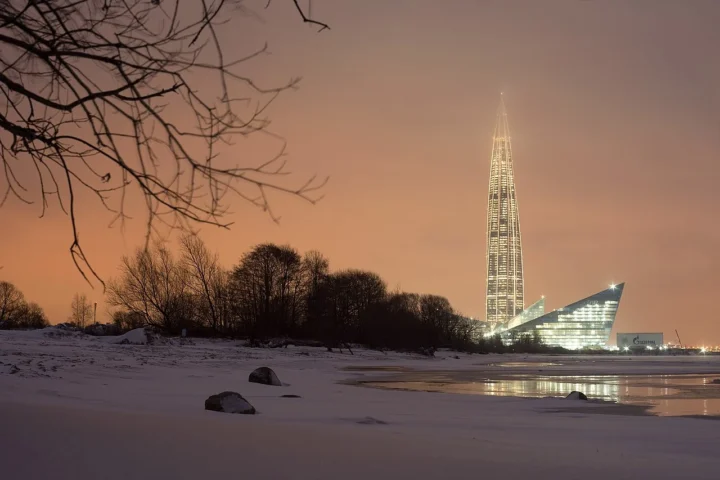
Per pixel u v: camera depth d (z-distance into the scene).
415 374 54.12
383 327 116.50
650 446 13.95
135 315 90.38
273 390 28.56
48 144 4.87
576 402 26.84
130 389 23.84
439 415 20.84
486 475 8.53
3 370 23.98
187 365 41.94
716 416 22.75
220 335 92.06
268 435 10.41
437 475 8.32
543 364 95.56
